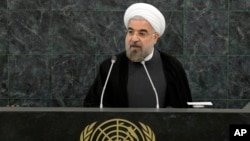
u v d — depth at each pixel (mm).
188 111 8047
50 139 8109
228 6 22938
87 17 23000
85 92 23422
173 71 12898
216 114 7961
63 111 8070
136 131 8023
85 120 8062
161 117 8016
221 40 23109
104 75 12734
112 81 12531
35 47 23188
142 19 11938
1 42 23141
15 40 23156
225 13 22969
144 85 12523
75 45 23172
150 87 12516
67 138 8094
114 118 8039
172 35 23062
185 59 23203
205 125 7984
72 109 8312
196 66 23266
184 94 12828
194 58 23203
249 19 22953
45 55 23234
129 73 12648
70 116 8070
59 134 8094
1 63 23266
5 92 23438
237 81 23359
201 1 22922
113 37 23078
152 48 12555
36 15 23000
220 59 23234
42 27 23062
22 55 23234
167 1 22875
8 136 8117
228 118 7945
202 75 23328
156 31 12234
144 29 11961
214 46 23156
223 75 23328
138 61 12398
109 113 8031
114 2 22906
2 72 23344
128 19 12102
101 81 12703
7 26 23062
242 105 23484
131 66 12711
